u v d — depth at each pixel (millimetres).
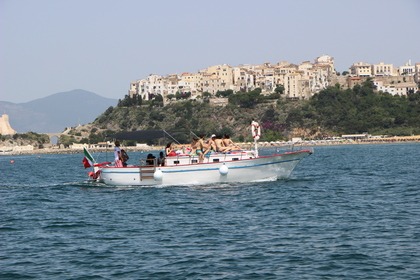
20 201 53312
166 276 27062
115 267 28562
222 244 32469
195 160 56344
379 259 28797
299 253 30203
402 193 52250
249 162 56031
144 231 36625
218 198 49062
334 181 64250
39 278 27172
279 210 42875
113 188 59000
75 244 33438
